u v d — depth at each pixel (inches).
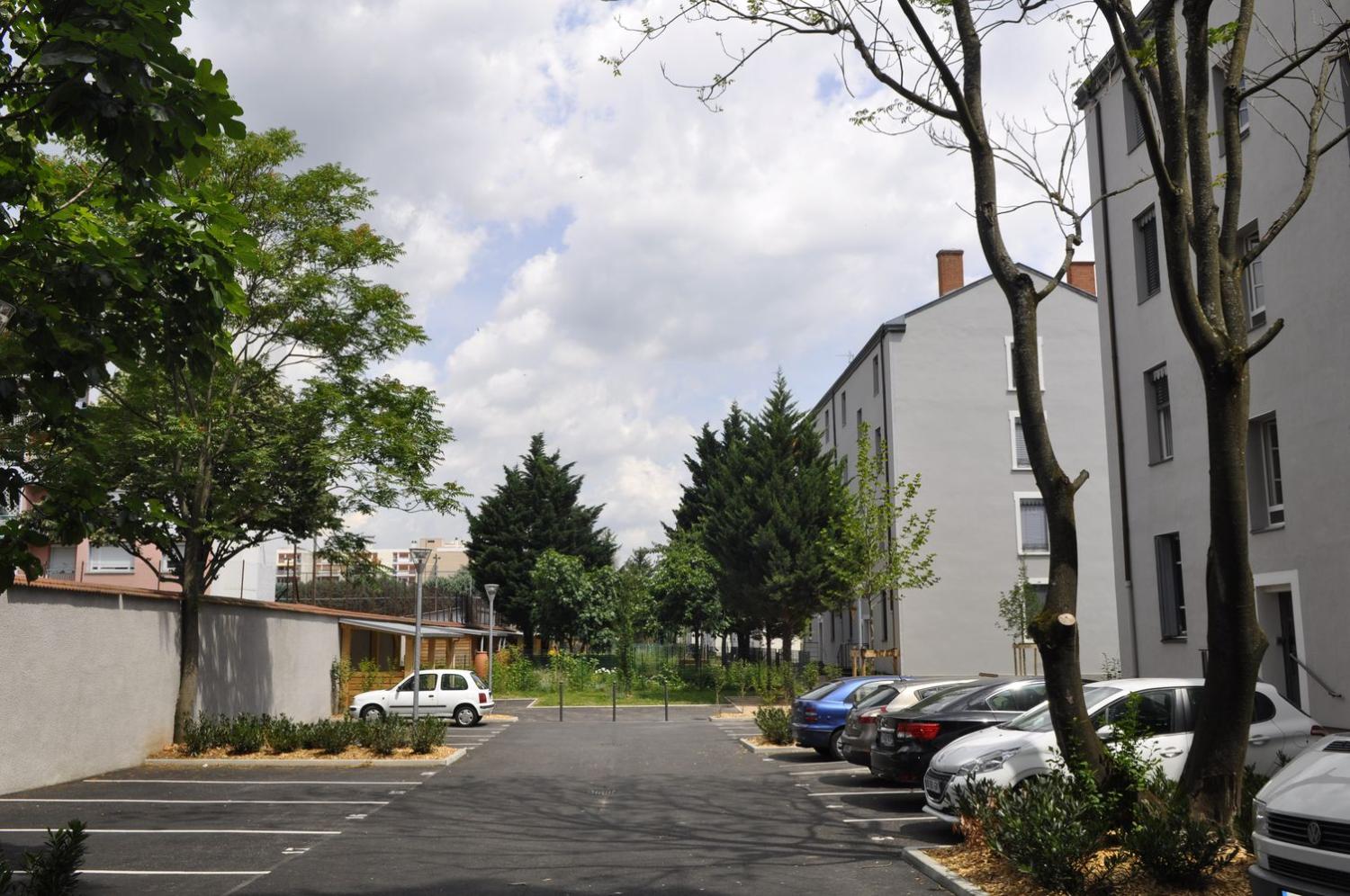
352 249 801.6
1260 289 674.8
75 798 553.6
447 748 800.9
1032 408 375.9
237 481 805.2
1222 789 335.0
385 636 1654.8
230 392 780.6
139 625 711.1
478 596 2272.4
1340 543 585.3
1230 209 362.0
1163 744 418.3
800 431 1622.8
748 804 530.6
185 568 776.9
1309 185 370.9
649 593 1937.7
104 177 278.4
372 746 761.6
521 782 629.6
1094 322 1496.1
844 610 1753.2
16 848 408.5
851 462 1759.4
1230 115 367.6
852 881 345.1
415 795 568.7
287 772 681.0
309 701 1115.3
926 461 1455.5
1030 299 383.2
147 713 721.0
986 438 1465.3
